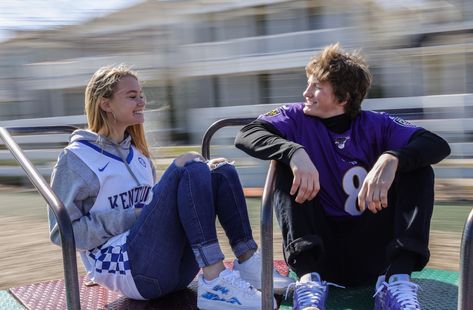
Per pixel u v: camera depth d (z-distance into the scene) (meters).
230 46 17.27
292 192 2.81
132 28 14.91
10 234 7.69
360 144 3.10
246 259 3.22
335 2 14.07
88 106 3.16
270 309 2.46
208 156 4.00
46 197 2.56
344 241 3.12
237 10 17.00
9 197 10.88
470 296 2.15
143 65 15.34
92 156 3.06
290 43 16.67
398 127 3.09
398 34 12.27
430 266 5.25
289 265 2.87
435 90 12.62
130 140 3.29
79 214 3.04
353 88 3.04
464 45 11.57
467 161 9.64
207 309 3.02
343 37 13.51
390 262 2.77
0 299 3.56
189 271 3.28
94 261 3.12
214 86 17.31
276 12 16.81
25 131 3.73
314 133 3.12
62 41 14.80
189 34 16.28
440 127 10.16
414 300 2.60
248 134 3.07
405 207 2.78
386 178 2.72
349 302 3.16
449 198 8.49
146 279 3.08
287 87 17.50
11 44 15.90
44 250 6.73
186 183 2.92
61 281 3.87
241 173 10.31
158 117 16.00
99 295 3.50
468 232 2.14
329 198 3.10
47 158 12.65
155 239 2.99
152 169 3.45
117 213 3.07
